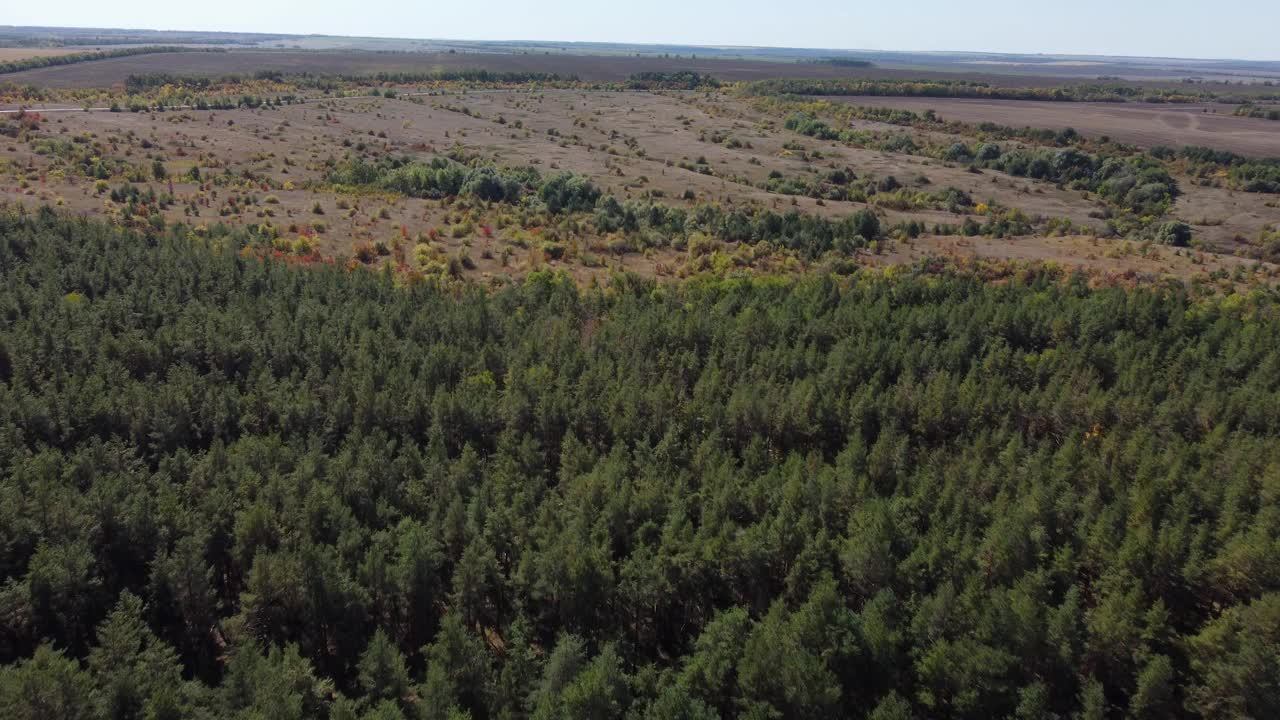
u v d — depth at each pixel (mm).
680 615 42656
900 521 43844
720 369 62719
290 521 42375
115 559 41312
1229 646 36312
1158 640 37469
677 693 33750
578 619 39688
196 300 68500
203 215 101875
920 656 36969
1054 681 36812
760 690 34438
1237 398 56406
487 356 62188
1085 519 44500
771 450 55875
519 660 36094
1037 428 57625
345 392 56188
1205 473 47969
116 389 53469
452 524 42781
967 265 90500
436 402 54156
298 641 38969
